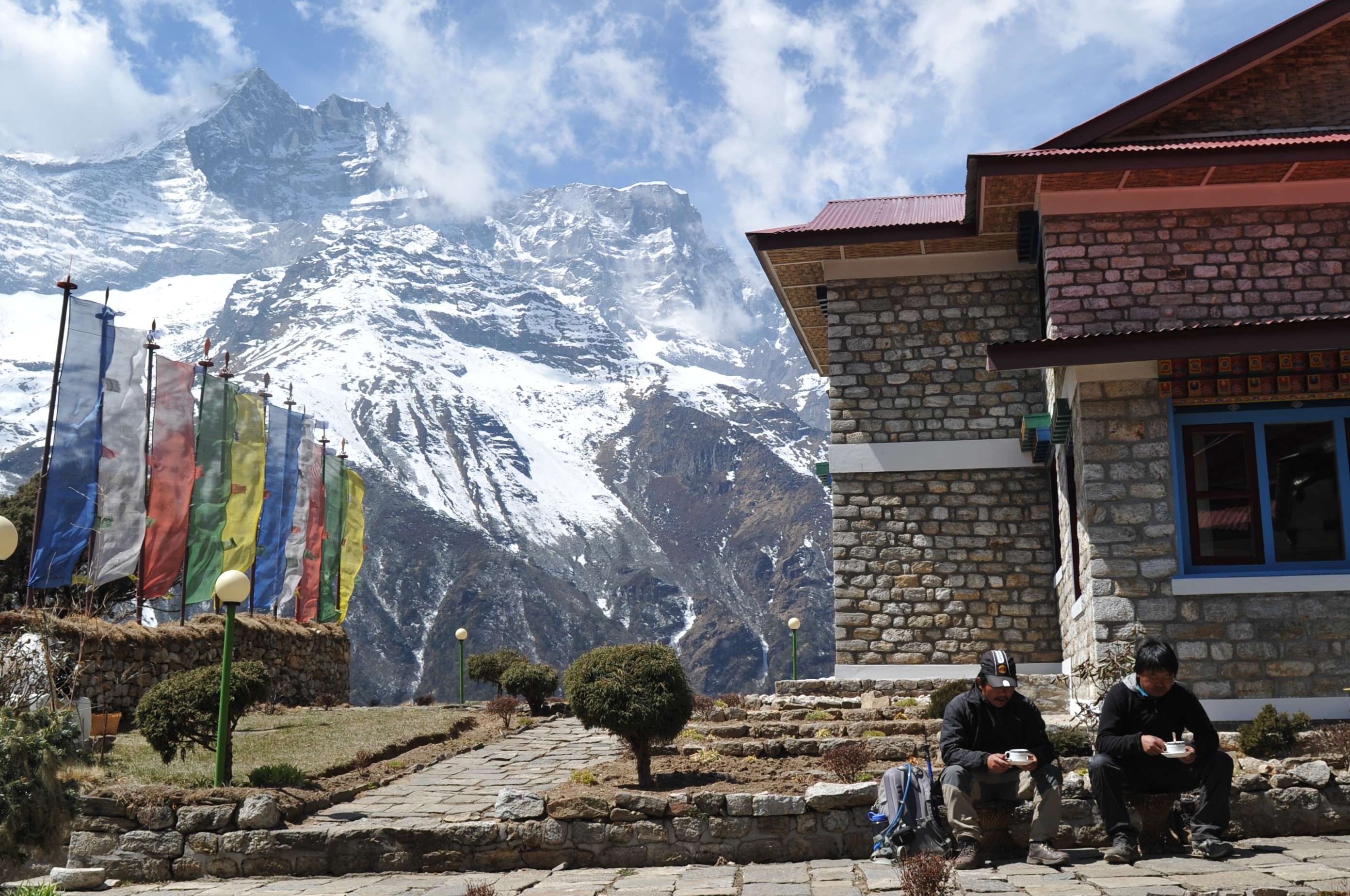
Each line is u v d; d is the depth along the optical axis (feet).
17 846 29.99
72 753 31.78
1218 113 55.21
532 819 35.83
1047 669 61.93
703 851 34.68
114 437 73.31
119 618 73.46
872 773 40.47
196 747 54.24
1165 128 55.52
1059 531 60.49
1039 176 50.44
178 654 75.05
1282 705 43.45
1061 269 50.65
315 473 109.81
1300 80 55.21
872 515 64.59
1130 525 45.16
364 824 36.96
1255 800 32.71
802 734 48.88
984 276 65.51
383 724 65.98
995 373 64.64
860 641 63.52
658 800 35.19
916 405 65.10
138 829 37.14
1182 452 46.03
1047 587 62.75
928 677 62.64
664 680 40.24
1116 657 43.68
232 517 88.74
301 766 49.01
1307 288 49.37
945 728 30.48
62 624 62.69
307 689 98.02
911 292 65.98
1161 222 50.57
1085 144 54.19
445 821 37.65
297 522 104.53
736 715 54.54
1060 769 30.12
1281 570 44.52
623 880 31.50
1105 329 49.96
